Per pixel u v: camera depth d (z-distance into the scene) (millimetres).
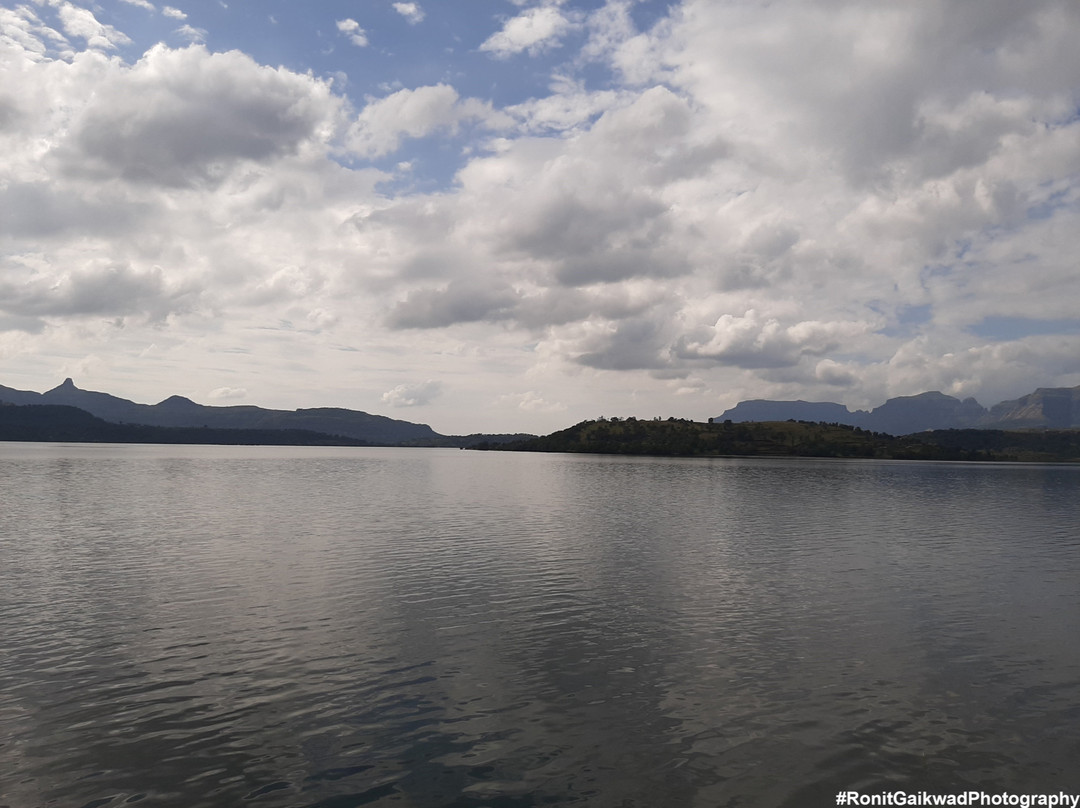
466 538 54938
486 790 16062
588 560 45344
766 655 25906
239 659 24797
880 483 149750
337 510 75500
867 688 22656
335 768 17047
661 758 17688
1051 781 16781
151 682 22500
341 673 23516
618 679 23219
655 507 83938
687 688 22484
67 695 21344
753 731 19297
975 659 25750
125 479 123312
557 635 28156
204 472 154250
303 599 33781
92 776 16531
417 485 122062
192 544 50250
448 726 19469
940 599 35656
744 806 15531
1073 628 30234
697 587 37531
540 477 155125
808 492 114875
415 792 15984
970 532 65312
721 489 118438
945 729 19609
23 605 32156
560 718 20062
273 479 133500
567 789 16156
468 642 27109
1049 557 50406
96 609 31531
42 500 82750
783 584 38750
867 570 43688
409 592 35500
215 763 17203
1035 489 141000
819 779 16719
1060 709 21078
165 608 31812
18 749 17812
